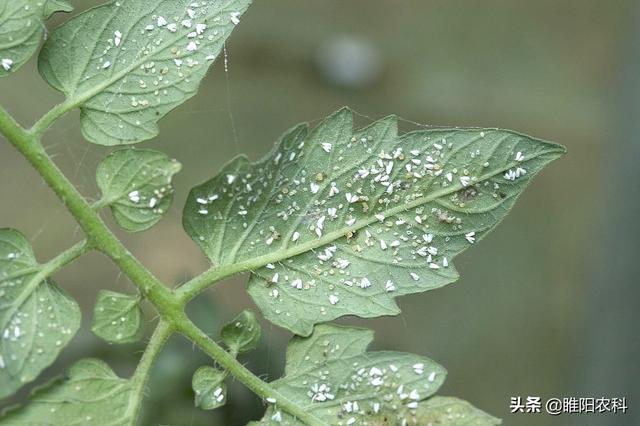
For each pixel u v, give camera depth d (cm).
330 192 36
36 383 41
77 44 36
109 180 35
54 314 35
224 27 36
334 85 63
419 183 36
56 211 55
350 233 36
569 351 58
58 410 35
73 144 52
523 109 63
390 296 36
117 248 35
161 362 40
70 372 35
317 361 36
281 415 35
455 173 35
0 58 35
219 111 60
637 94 50
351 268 36
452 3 66
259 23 63
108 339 35
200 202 36
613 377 48
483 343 57
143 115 36
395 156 36
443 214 36
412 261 36
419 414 35
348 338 36
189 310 40
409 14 65
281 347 41
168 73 36
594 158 62
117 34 36
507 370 57
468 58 65
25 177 56
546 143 35
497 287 59
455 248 36
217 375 36
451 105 63
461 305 58
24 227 54
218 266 36
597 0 65
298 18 64
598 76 64
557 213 61
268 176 36
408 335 56
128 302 35
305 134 36
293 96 62
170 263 54
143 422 39
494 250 60
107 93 36
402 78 64
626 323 48
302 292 36
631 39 53
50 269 35
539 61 65
